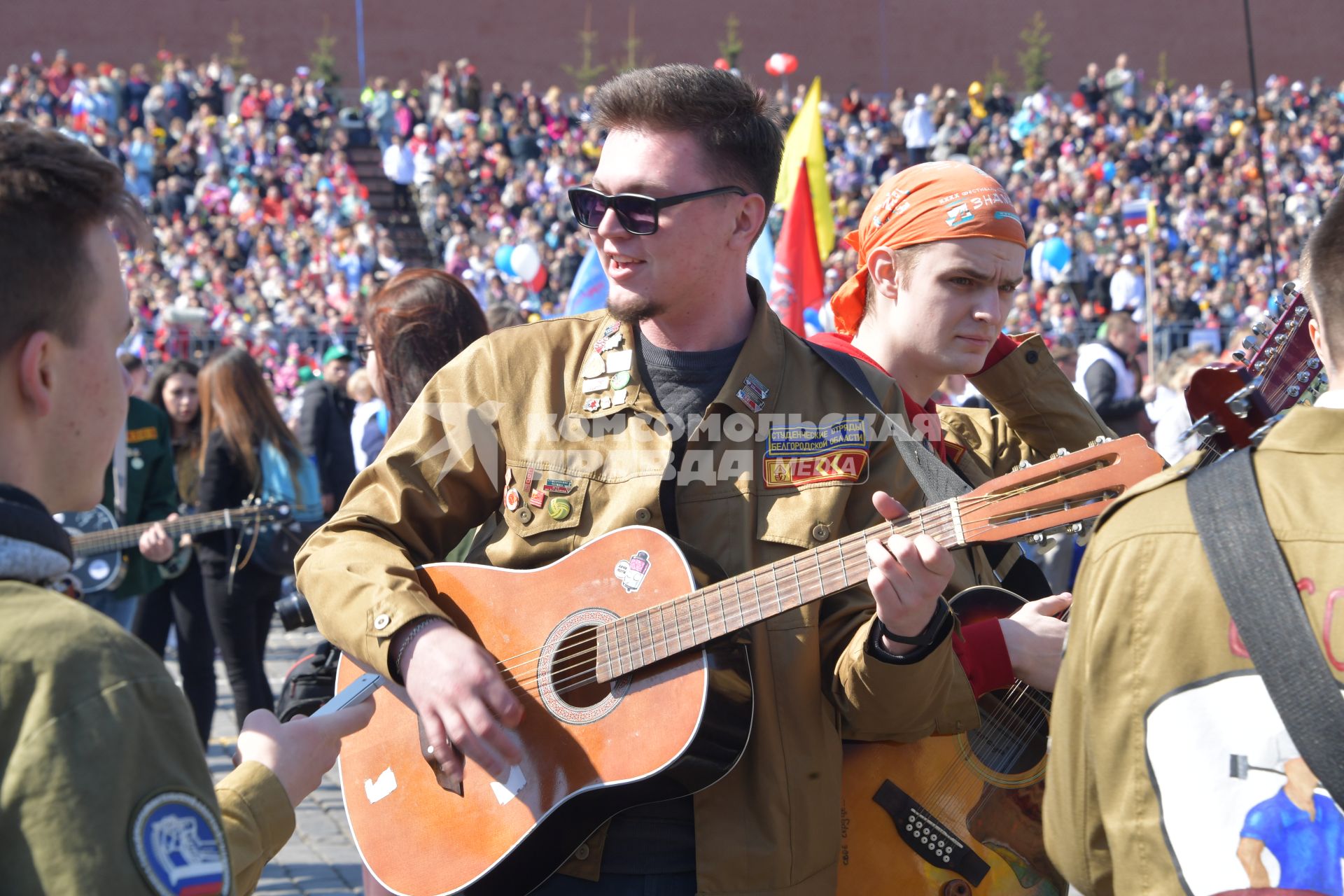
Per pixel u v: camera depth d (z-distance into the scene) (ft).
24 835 4.01
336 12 125.59
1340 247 5.21
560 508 7.86
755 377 7.75
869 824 7.73
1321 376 6.52
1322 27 135.64
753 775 7.22
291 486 21.70
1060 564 19.43
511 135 109.60
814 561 6.98
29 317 4.70
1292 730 4.75
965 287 9.02
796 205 18.70
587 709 7.46
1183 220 98.63
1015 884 7.73
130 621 23.49
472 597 7.97
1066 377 9.80
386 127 111.55
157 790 4.22
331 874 18.22
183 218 95.20
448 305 11.02
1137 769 5.13
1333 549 4.84
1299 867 4.75
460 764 7.83
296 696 10.08
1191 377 5.95
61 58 105.60
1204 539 5.07
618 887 7.34
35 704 4.15
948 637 6.89
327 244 90.84
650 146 7.59
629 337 8.04
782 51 132.98
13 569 4.50
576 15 130.72
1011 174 110.42
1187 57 135.23
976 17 135.13
